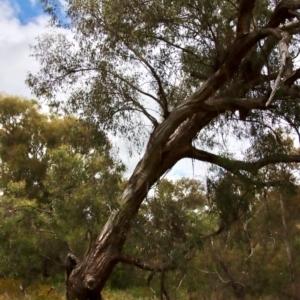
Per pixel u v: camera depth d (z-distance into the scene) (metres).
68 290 12.11
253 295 17.39
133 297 16.98
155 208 12.22
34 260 14.26
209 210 13.21
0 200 13.88
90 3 12.50
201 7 11.72
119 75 13.45
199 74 12.80
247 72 12.43
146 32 12.33
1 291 14.96
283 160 12.34
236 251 17.75
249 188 12.63
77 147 13.73
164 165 12.75
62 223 12.95
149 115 13.33
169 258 11.76
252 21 12.62
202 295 16.03
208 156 12.87
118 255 12.00
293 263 17.92
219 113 12.55
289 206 17.23
